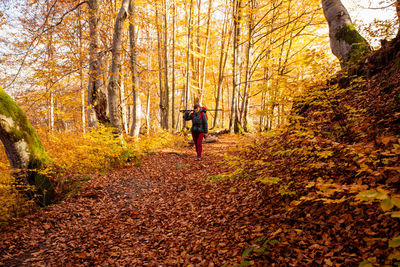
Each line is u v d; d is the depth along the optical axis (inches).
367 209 81.5
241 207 136.6
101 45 355.3
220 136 583.5
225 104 1224.2
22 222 153.5
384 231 69.8
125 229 145.3
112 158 289.1
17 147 193.2
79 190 206.5
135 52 381.7
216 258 96.0
